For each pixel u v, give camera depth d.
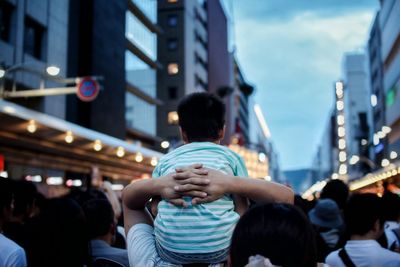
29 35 27.98
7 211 3.59
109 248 3.83
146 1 49.44
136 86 48.41
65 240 3.30
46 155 18.31
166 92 58.88
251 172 26.50
